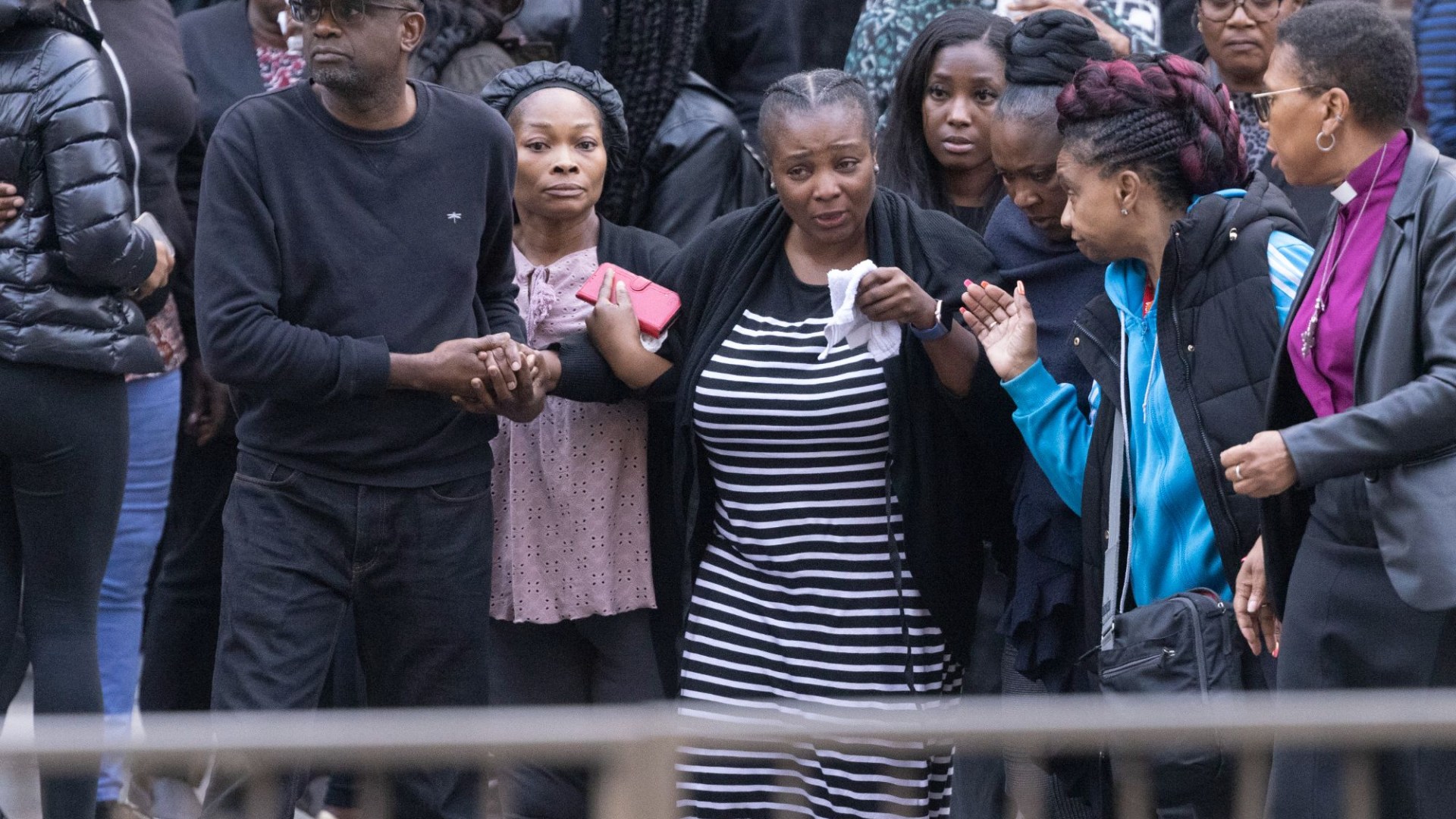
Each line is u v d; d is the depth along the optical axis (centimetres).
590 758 637
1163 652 986
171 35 1441
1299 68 966
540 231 1282
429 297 1120
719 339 1156
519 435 1262
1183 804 872
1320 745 709
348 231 1104
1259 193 1046
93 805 1023
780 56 1574
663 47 1447
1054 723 646
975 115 1287
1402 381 931
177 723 657
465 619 1152
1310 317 973
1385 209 959
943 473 1134
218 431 1468
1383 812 867
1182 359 1019
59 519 1212
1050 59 1149
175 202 1448
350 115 1107
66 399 1194
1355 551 959
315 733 620
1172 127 1028
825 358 1134
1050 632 1112
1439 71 1586
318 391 1084
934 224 1185
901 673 1134
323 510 1112
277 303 1103
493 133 1154
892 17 1466
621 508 1269
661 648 1284
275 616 1103
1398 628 950
